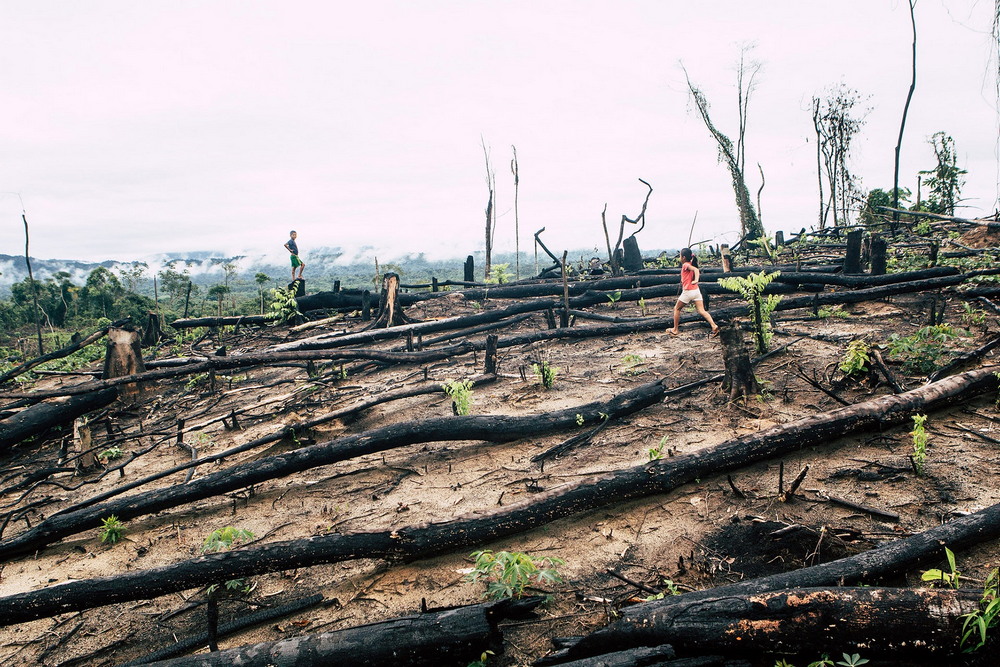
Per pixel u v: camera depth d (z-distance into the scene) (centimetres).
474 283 1916
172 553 573
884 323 1035
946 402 644
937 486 511
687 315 1193
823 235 2233
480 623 369
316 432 835
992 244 1520
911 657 326
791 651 339
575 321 1409
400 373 1109
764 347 916
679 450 649
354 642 368
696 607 362
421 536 492
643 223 1875
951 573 381
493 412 846
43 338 2380
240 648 376
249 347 1529
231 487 654
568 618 416
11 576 567
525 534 529
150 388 1195
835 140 2583
